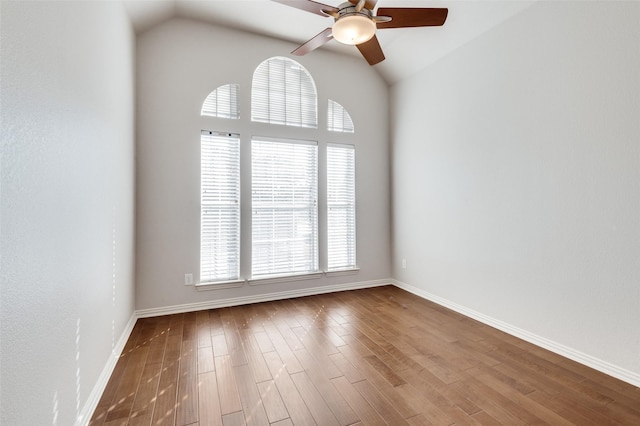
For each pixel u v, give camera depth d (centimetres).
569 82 219
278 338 256
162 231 307
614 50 194
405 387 187
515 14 256
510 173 263
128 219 262
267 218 353
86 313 157
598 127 203
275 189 358
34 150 106
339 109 394
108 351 199
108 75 200
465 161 309
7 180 90
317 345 243
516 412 164
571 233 219
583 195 212
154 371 205
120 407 168
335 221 392
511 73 261
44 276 112
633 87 186
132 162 279
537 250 242
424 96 362
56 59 124
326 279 386
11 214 92
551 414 162
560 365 212
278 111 359
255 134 345
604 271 201
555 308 230
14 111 94
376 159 415
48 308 115
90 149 164
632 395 177
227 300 334
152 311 303
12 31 93
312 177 379
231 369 208
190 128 318
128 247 262
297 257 370
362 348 238
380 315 309
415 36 330
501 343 246
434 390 184
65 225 131
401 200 404
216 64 328
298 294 369
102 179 185
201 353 230
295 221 368
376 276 416
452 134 324
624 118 191
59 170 126
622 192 192
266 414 163
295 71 369
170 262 310
